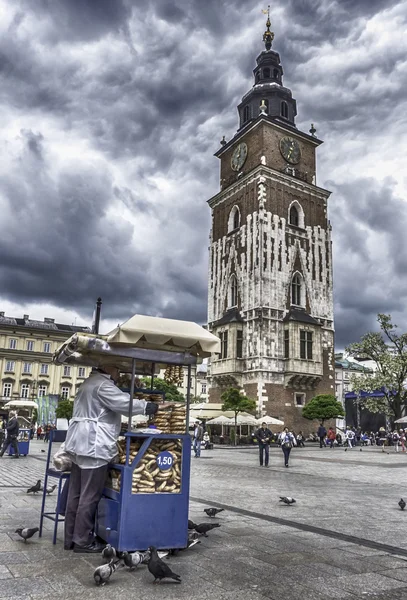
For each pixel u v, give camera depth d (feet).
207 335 21.84
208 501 33.53
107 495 20.40
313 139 174.19
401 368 141.38
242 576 16.67
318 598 14.71
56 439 23.70
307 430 148.15
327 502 34.88
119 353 20.83
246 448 122.42
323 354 157.48
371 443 171.63
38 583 15.47
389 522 27.43
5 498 32.58
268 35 190.08
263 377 142.92
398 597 14.97
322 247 166.81
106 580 15.65
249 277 154.71
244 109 183.32
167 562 18.31
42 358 247.09
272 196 158.40
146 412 20.36
